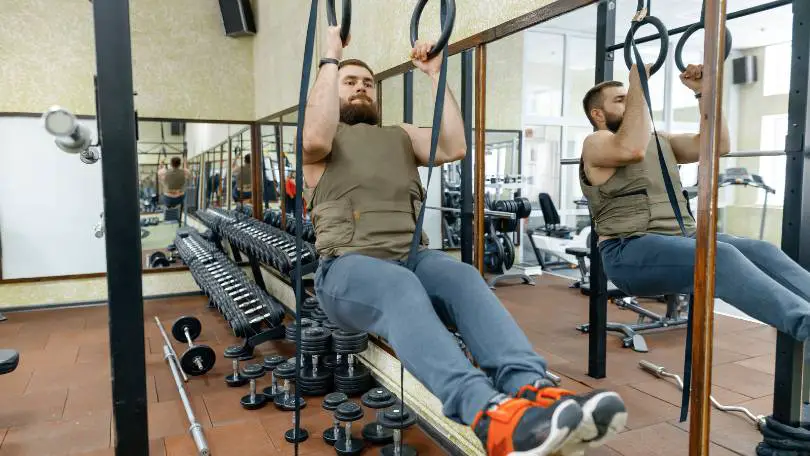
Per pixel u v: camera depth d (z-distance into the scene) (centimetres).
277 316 359
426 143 150
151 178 589
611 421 80
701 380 124
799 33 155
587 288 254
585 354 228
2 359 273
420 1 135
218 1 588
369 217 137
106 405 318
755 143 216
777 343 163
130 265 132
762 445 165
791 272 145
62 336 454
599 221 188
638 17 173
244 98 608
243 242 455
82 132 128
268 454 260
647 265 170
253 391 318
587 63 256
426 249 134
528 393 90
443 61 124
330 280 125
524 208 266
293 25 467
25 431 285
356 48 360
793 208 157
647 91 163
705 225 120
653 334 221
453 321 113
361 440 267
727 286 138
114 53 128
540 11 199
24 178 528
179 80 579
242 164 615
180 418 299
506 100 254
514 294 263
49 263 541
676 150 181
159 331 463
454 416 95
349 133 145
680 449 178
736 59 224
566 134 270
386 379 318
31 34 520
